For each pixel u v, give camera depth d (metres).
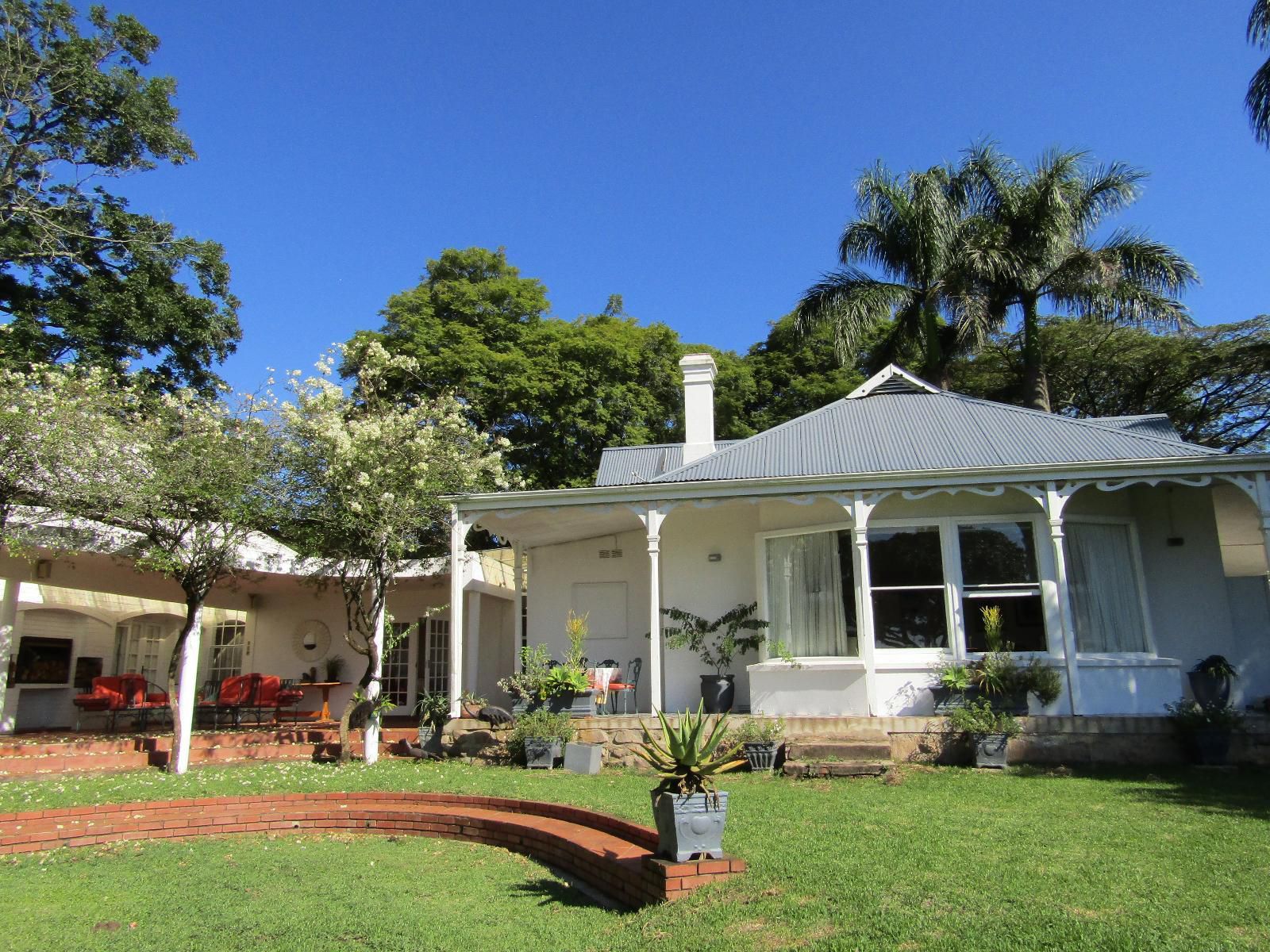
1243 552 16.59
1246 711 11.45
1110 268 21.80
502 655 20.62
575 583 15.98
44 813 8.41
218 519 11.59
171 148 22.36
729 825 7.25
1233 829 6.88
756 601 13.83
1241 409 27.30
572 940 5.29
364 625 12.70
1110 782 9.47
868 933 4.50
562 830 7.57
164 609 19.16
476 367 24.19
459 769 11.43
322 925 5.76
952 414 14.43
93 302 20.80
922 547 12.45
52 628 16.89
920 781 9.70
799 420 15.04
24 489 11.30
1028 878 5.36
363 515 12.45
